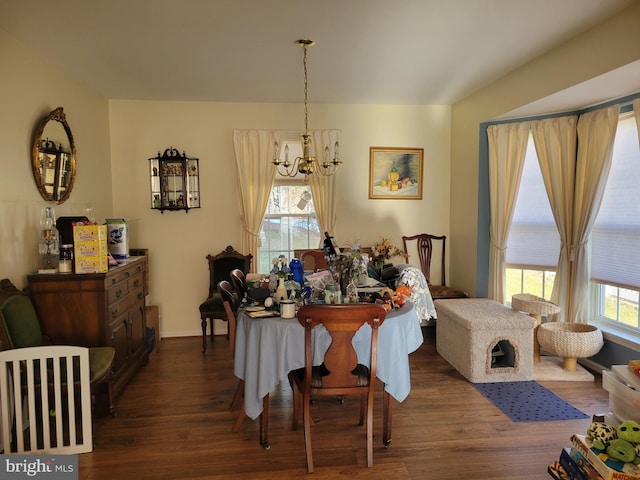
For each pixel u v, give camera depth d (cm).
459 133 439
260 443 231
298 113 437
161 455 221
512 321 312
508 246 402
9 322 226
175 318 439
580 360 350
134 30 252
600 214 336
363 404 252
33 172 276
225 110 430
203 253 437
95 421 258
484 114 389
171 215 432
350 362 205
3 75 246
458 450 225
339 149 444
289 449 227
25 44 269
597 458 179
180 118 426
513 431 244
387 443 228
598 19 246
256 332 215
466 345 317
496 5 226
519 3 224
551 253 376
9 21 236
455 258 455
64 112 324
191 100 422
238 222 439
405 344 222
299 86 377
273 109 434
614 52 243
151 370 344
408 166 456
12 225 253
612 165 324
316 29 254
